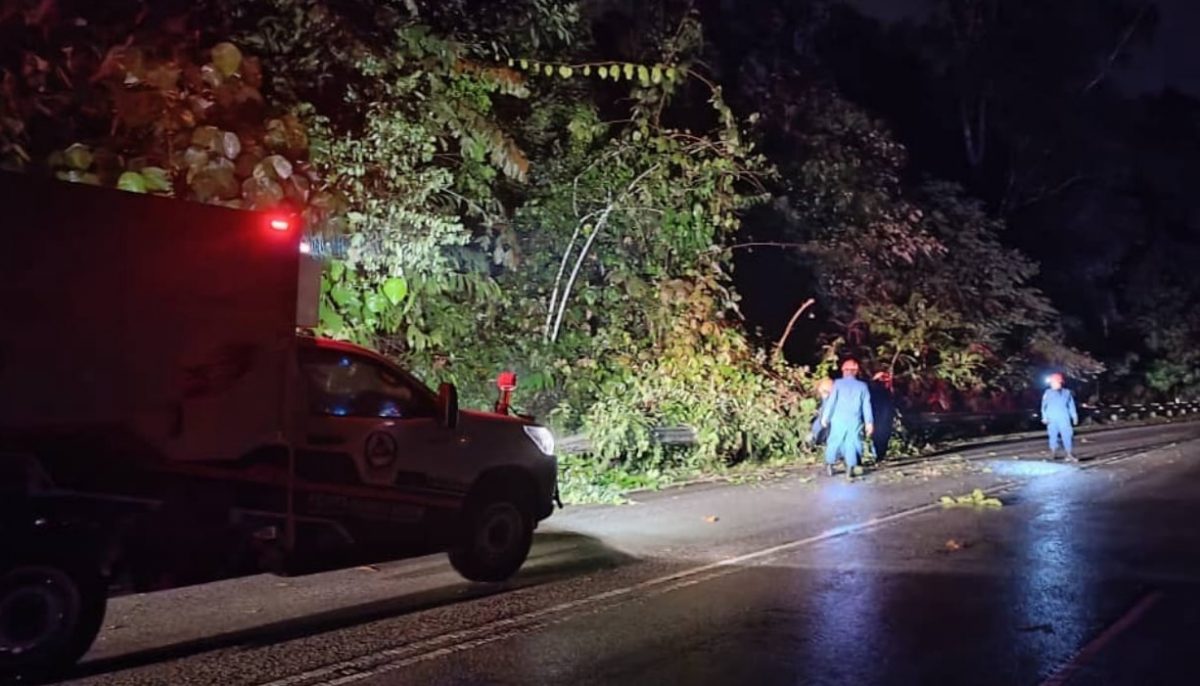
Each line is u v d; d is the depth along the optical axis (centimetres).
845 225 2516
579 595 890
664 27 2069
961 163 3816
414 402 857
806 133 2488
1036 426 3294
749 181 2002
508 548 925
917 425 2566
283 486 752
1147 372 4706
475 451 890
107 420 654
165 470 686
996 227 3238
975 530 1220
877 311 2616
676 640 757
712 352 1831
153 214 670
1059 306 4062
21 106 983
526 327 1675
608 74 1644
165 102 1048
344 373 822
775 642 754
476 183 1515
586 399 1691
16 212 620
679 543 1121
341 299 1271
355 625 796
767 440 1852
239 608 841
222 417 701
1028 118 3697
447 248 1535
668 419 1723
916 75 3678
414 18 1368
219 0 1217
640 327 1836
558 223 1730
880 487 1594
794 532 1191
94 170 991
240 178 1085
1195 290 4938
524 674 680
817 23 2823
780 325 2603
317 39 1286
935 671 695
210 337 695
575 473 1516
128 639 756
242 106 1133
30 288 624
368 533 816
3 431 619
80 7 1073
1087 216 3931
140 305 664
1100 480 1728
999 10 3616
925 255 2723
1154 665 713
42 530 642
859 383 1686
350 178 1273
